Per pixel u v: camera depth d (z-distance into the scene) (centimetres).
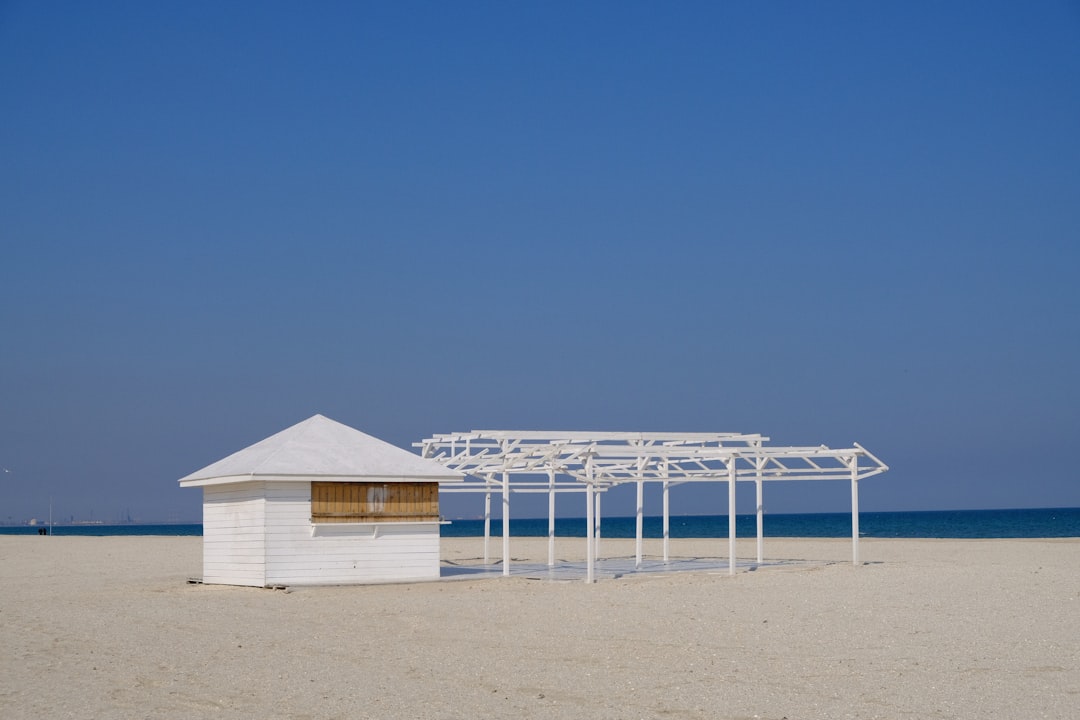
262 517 2123
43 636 1519
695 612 1677
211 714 991
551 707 1009
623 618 1619
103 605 1905
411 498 2248
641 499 2809
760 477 2575
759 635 1441
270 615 1714
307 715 984
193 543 4803
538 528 12288
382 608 1777
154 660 1293
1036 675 1137
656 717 966
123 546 4456
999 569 2412
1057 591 1891
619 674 1173
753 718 955
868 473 2559
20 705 1035
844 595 1870
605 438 2511
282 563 2125
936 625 1504
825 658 1257
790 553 3447
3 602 2023
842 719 945
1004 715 952
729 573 2336
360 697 1061
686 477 2612
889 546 3875
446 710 999
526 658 1283
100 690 1108
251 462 2189
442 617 1653
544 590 2048
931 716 952
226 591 2102
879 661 1231
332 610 1764
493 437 2450
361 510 2192
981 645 1332
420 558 2248
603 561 2977
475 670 1205
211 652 1352
